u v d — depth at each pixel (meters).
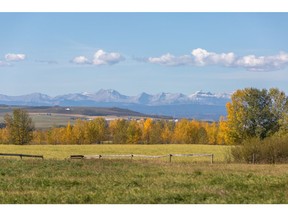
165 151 77.44
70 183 22.59
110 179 24.19
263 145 40.56
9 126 114.31
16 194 18.69
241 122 84.75
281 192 19.38
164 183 22.52
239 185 21.56
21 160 36.53
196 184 22.14
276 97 84.38
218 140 112.25
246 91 84.81
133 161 38.34
